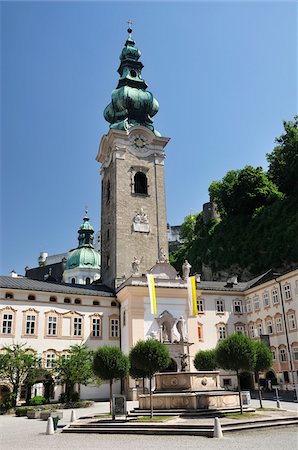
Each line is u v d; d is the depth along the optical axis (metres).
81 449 19.69
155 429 24.14
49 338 55.09
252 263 82.69
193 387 31.38
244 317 67.31
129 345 54.28
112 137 74.31
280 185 89.12
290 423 25.00
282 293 58.91
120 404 29.11
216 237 95.06
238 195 93.62
